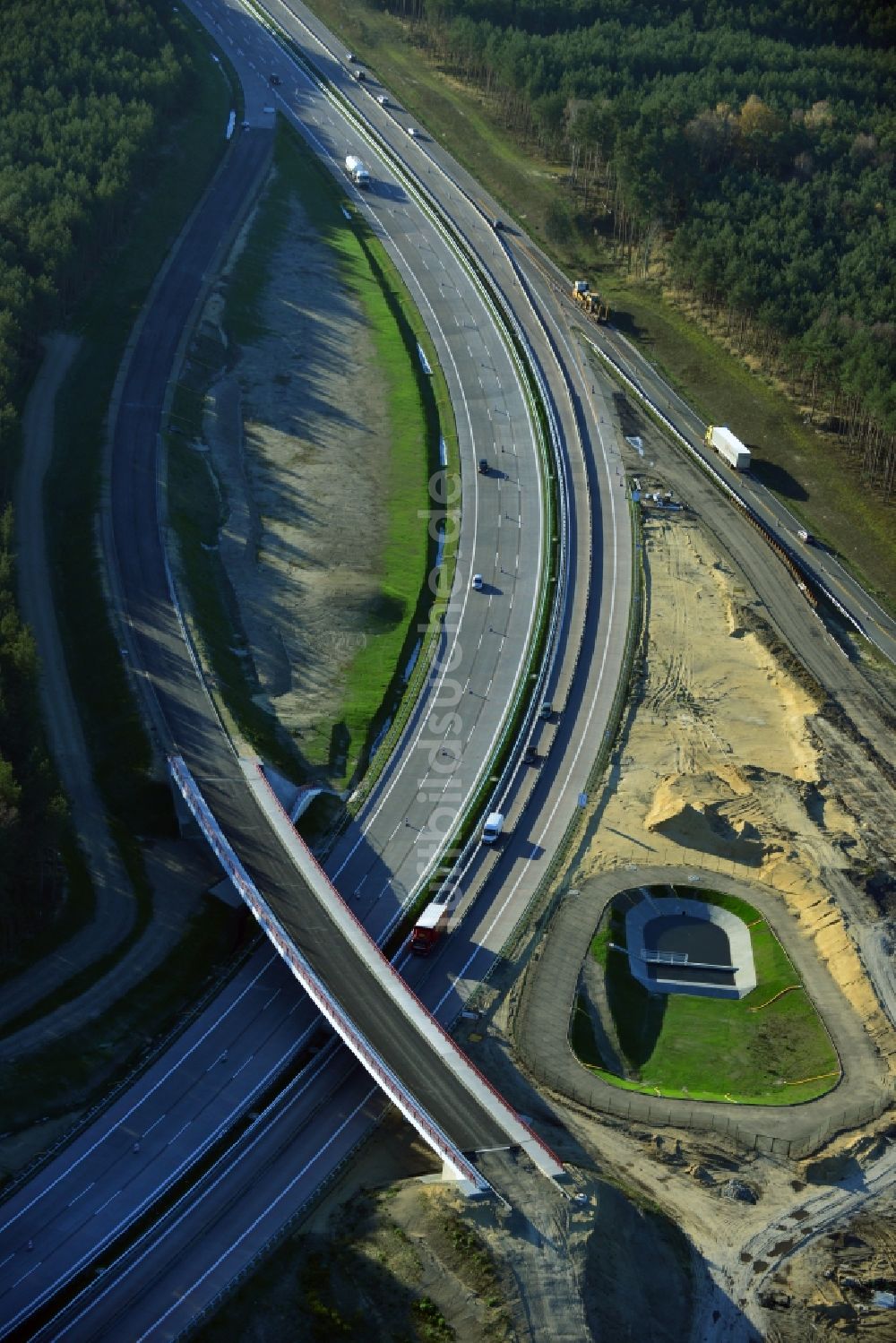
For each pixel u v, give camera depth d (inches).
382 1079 5132.9
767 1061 5915.4
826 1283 5029.5
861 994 6131.9
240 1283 4591.5
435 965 6033.5
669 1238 5054.1
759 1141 5511.8
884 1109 5674.2
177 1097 5246.1
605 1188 4977.9
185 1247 4697.3
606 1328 4586.6
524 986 5994.1
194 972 5807.1
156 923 5969.5
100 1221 4768.7
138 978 5689.0
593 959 6171.3
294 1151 5078.7
